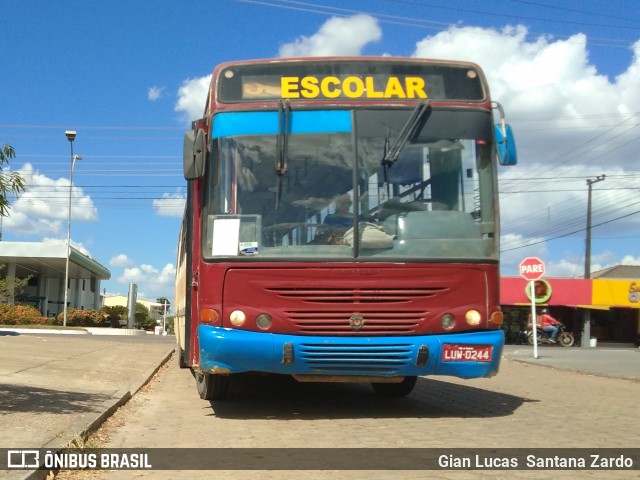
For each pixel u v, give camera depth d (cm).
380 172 764
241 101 779
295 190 756
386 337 731
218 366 732
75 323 4597
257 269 735
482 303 752
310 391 1080
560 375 1488
